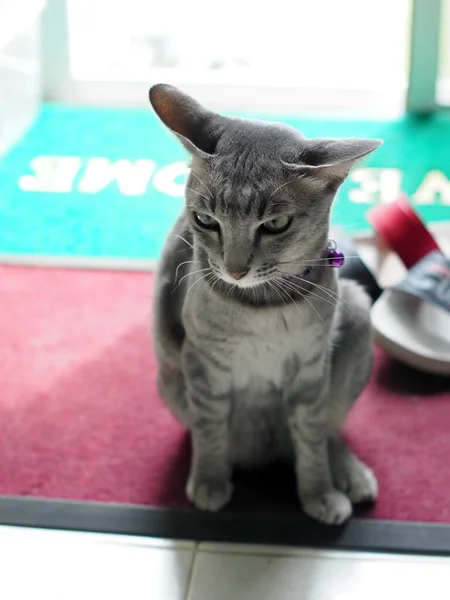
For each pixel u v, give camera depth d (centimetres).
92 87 279
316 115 267
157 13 282
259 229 114
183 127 119
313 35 281
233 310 120
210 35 285
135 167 242
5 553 130
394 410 158
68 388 165
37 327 182
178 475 145
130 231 214
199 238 120
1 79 239
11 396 162
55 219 220
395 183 231
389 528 133
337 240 163
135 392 164
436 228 197
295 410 131
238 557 129
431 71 260
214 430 134
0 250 208
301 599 122
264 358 126
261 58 285
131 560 129
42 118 269
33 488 141
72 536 133
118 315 186
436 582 124
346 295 140
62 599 123
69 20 271
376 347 173
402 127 259
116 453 149
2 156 247
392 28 274
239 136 116
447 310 162
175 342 137
